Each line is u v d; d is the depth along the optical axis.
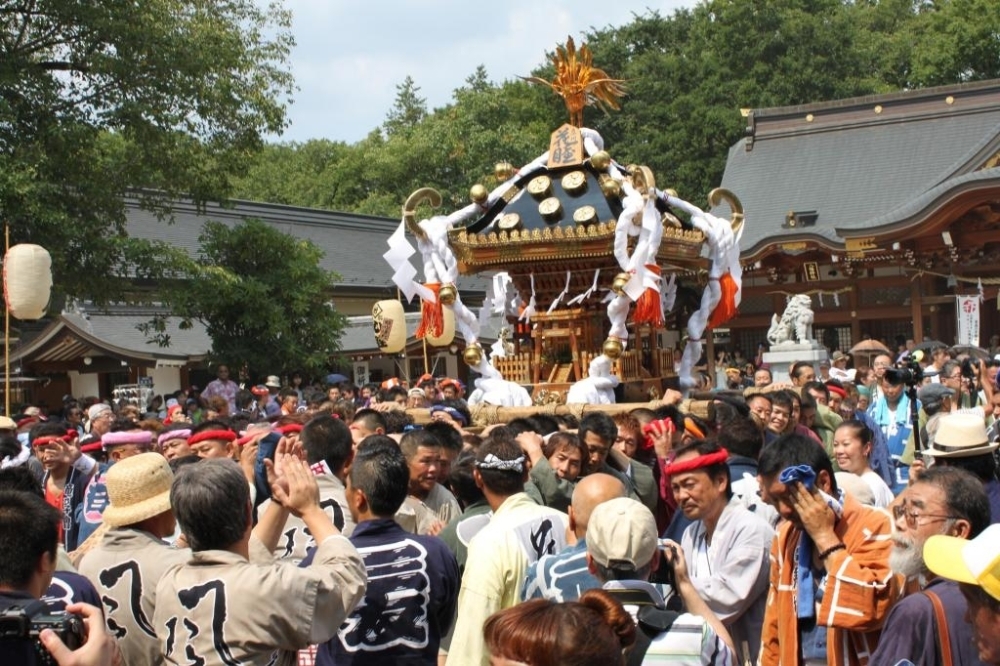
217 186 22.84
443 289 9.91
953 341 29.50
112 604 4.64
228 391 21.75
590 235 9.38
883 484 7.18
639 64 47.41
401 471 4.75
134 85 20.41
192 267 21.72
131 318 28.61
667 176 44.41
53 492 8.65
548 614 2.79
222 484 4.10
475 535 5.26
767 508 6.10
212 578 3.98
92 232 19.95
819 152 36.31
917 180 33.72
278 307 23.58
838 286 30.27
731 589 5.09
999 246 27.80
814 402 9.23
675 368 10.97
